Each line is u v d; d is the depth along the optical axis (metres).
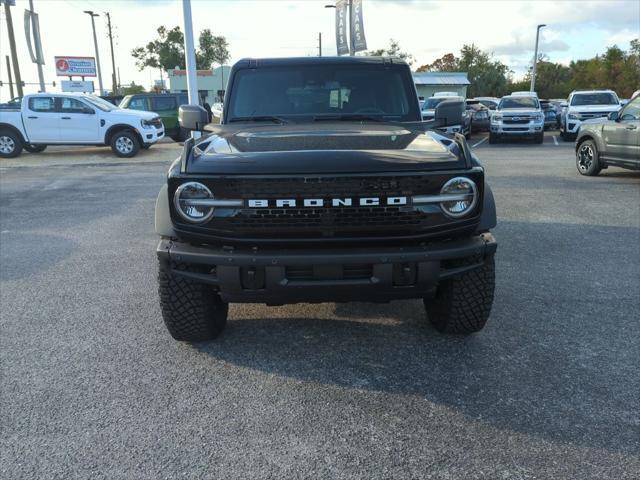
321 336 4.03
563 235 6.74
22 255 6.29
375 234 3.12
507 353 3.71
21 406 3.14
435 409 3.06
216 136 3.90
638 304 4.53
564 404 3.08
